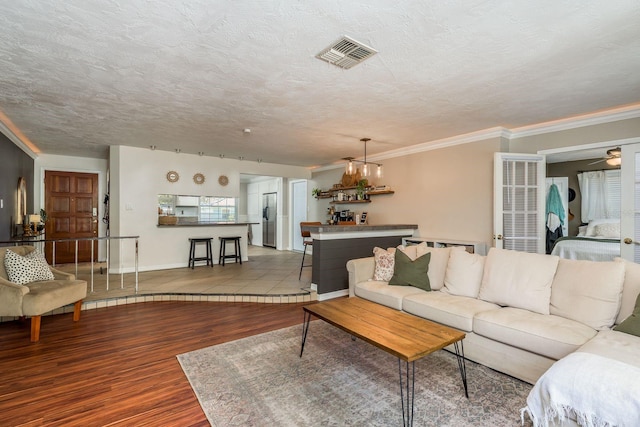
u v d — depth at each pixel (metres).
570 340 2.01
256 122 4.18
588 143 3.94
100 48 2.30
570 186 6.67
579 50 2.34
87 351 2.78
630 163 3.64
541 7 1.83
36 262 3.44
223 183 6.93
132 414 1.91
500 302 2.75
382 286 3.40
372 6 1.82
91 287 4.54
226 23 1.99
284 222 9.25
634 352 1.74
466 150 4.89
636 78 2.83
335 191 7.54
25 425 1.80
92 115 3.88
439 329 2.21
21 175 5.43
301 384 2.25
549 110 3.73
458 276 3.11
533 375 2.20
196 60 2.48
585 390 1.46
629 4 1.80
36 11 1.85
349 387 2.21
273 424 1.81
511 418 1.87
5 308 2.90
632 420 1.31
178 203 6.80
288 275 5.59
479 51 2.35
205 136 4.96
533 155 4.33
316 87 3.00
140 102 3.42
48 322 3.50
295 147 5.78
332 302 2.89
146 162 5.97
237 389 2.18
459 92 3.14
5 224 4.59
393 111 3.73
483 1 1.78
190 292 4.46
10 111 3.74
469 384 2.24
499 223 4.29
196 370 2.44
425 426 1.80
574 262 2.52
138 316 3.73
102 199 7.25
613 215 6.18
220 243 6.86
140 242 5.94
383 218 6.32
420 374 2.39
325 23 1.99
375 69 2.63
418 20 1.96
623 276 2.27
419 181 5.61
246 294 4.36
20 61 2.50
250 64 2.55
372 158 6.55
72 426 1.80
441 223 5.25
